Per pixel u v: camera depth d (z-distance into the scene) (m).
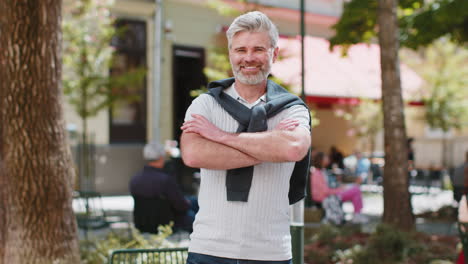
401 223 7.83
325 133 19.53
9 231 4.30
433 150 22.41
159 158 5.84
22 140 4.26
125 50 14.37
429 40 9.50
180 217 5.94
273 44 2.19
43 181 4.32
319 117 19.38
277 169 2.11
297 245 3.56
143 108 14.73
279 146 2.00
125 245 5.10
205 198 2.14
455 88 16.02
